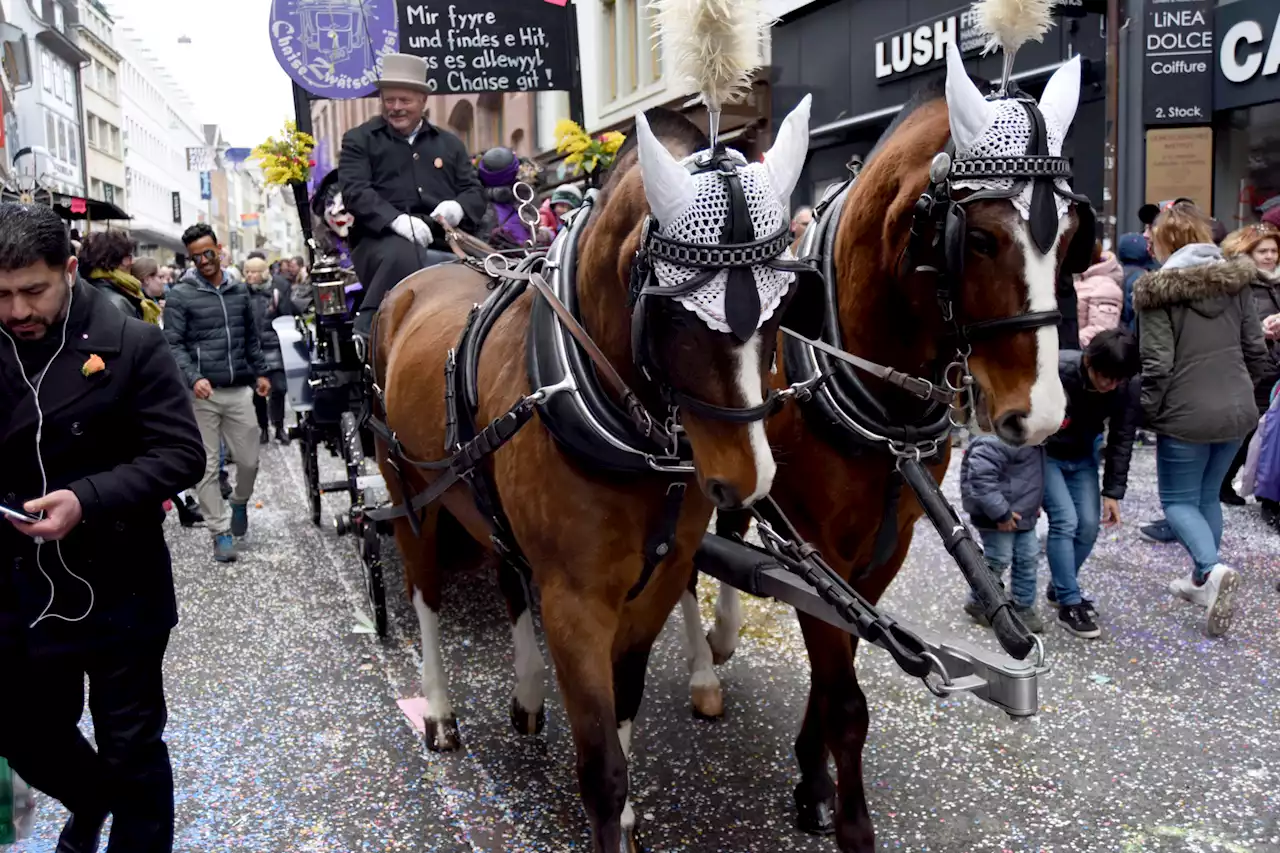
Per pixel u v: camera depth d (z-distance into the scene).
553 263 2.73
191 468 2.44
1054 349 2.37
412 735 3.96
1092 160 10.26
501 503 2.88
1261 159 9.58
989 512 4.75
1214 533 5.34
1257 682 4.29
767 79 13.05
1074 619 4.86
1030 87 10.46
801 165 2.21
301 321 7.14
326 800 3.48
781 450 2.92
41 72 36.41
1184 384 5.01
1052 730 3.87
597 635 2.53
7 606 2.41
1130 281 7.93
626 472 2.46
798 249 3.24
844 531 2.96
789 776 3.58
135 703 2.50
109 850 2.56
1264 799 3.37
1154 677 4.36
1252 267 4.97
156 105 58.47
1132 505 7.05
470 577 5.93
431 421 3.28
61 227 2.27
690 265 2.05
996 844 3.14
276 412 11.31
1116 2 9.59
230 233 75.75
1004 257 2.36
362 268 4.95
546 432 2.53
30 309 2.23
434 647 3.94
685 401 2.12
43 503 2.21
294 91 6.11
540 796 3.47
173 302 6.54
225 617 5.41
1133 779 3.51
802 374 2.85
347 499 8.34
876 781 3.53
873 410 2.78
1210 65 9.70
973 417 2.80
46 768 2.61
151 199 56.41
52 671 2.44
